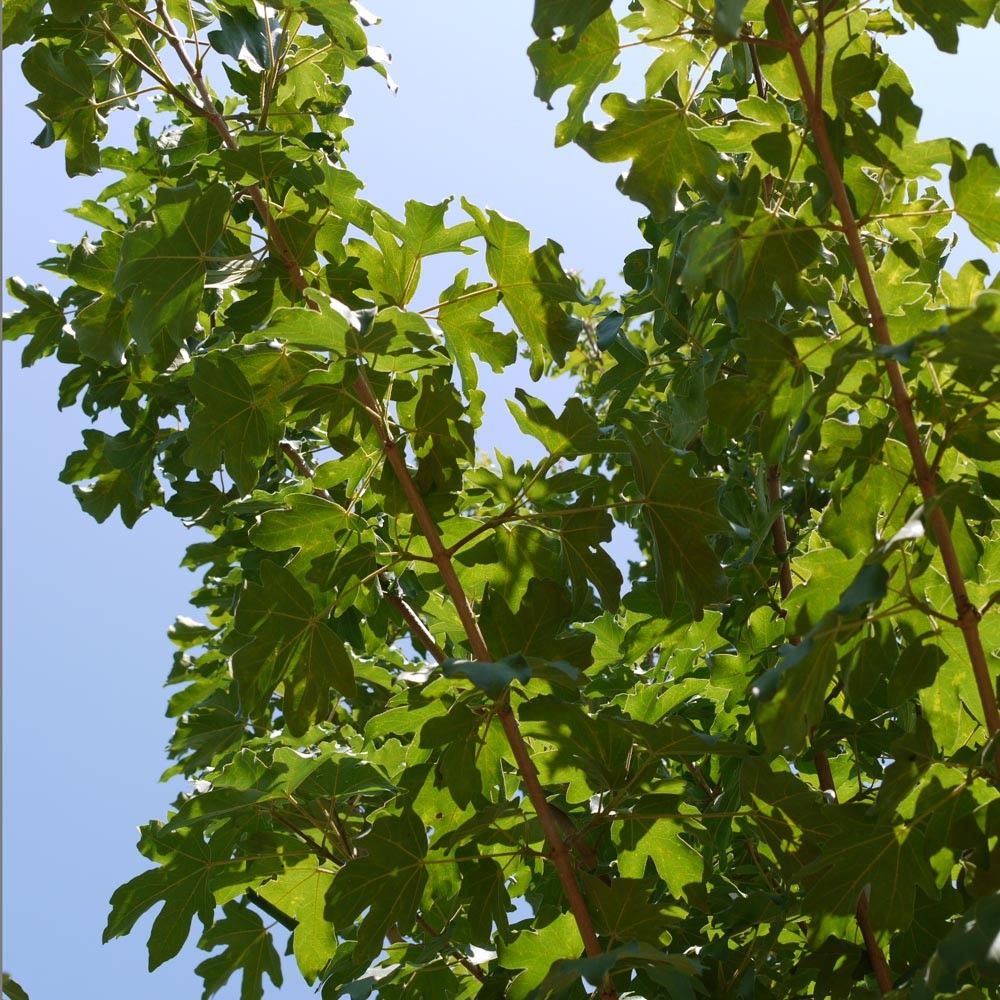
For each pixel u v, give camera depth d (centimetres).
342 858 245
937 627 187
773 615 272
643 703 257
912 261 188
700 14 186
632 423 230
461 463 261
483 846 218
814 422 163
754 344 176
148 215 308
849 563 182
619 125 197
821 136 171
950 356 145
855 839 174
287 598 202
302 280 238
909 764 162
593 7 170
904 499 181
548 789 250
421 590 304
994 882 170
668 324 294
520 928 242
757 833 253
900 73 200
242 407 217
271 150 236
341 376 209
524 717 205
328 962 261
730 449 327
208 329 323
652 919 200
